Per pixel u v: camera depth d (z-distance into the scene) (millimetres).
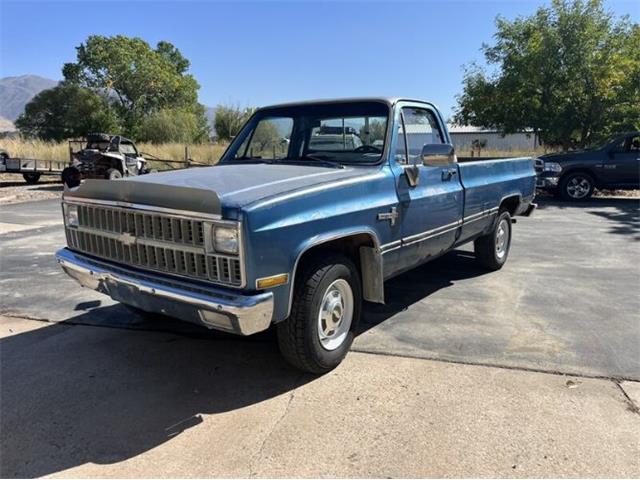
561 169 13750
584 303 5266
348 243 3988
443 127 5195
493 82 17031
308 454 2826
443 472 2658
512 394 3428
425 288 5863
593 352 4055
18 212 12141
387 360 3965
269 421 3164
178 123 45156
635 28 15688
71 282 6191
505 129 17156
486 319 4824
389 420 3145
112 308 5250
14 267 6906
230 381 3695
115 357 4105
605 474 2633
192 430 3074
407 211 4332
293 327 3473
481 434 2984
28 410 3303
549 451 2820
